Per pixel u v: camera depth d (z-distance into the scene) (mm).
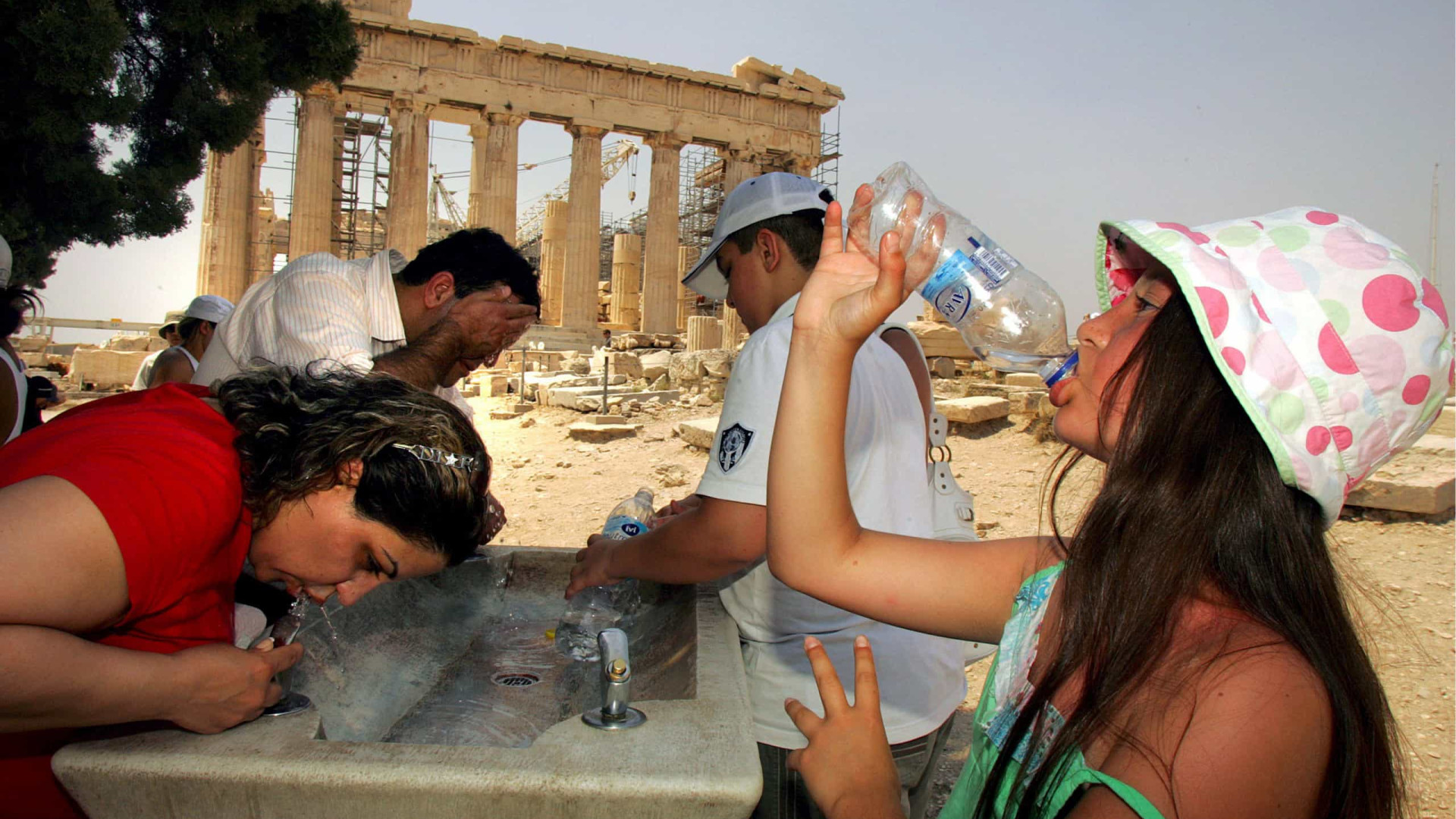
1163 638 912
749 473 1773
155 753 1188
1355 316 883
